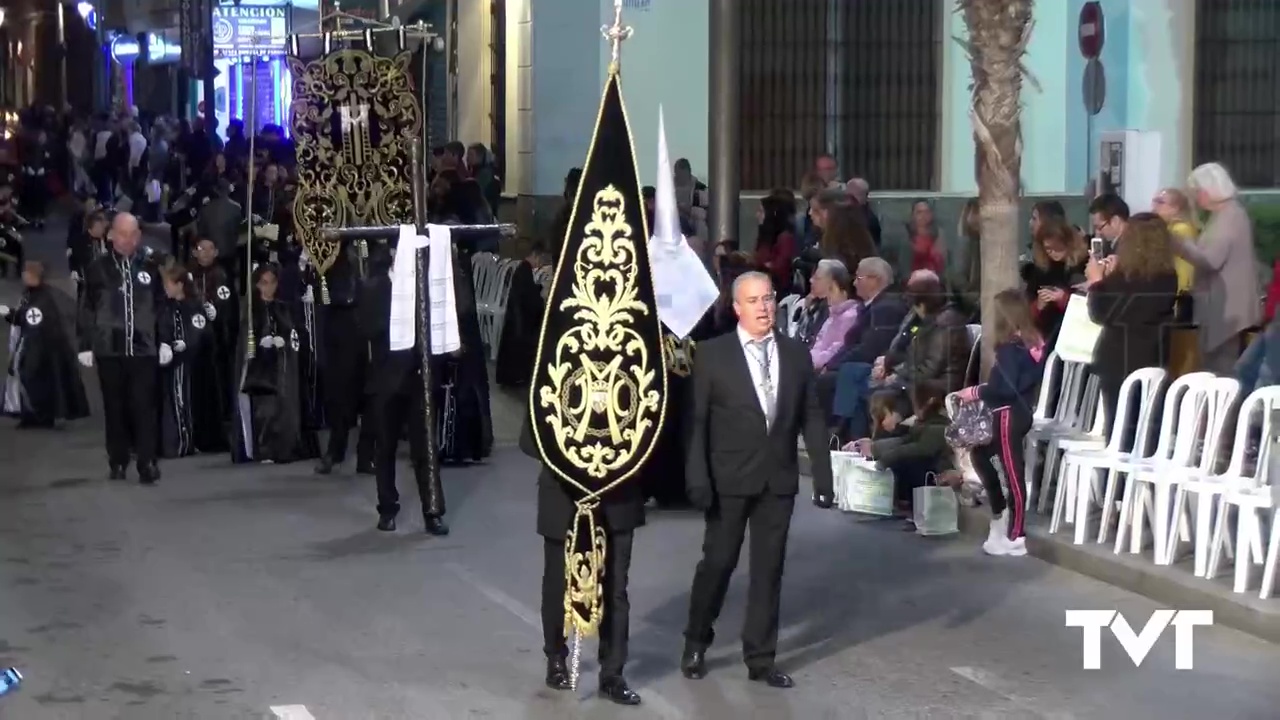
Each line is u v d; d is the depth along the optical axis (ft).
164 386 59.67
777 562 33.96
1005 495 45.39
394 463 47.93
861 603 40.50
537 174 85.51
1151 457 43.19
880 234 65.51
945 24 80.38
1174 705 32.78
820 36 80.74
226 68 144.87
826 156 72.84
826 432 34.12
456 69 98.43
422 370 47.21
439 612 39.40
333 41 54.75
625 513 32.86
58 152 146.30
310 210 52.34
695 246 60.29
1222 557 41.63
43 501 52.24
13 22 211.00
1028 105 76.84
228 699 33.04
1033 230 53.88
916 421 49.60
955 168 80.74
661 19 81.35
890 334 52.80
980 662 35.68
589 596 32.60
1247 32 74.54
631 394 32.48
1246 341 46.14
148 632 37.70
